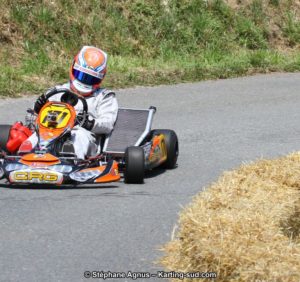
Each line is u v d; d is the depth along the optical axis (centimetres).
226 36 3284
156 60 2991
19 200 1396
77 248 1146
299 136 2078
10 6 2898
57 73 2664
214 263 955
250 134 2089
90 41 2980
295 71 3067
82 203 1389
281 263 918
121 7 3156
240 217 1075
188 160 1809
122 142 1625
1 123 2125
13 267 1064
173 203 1414
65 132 1534
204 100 2516
